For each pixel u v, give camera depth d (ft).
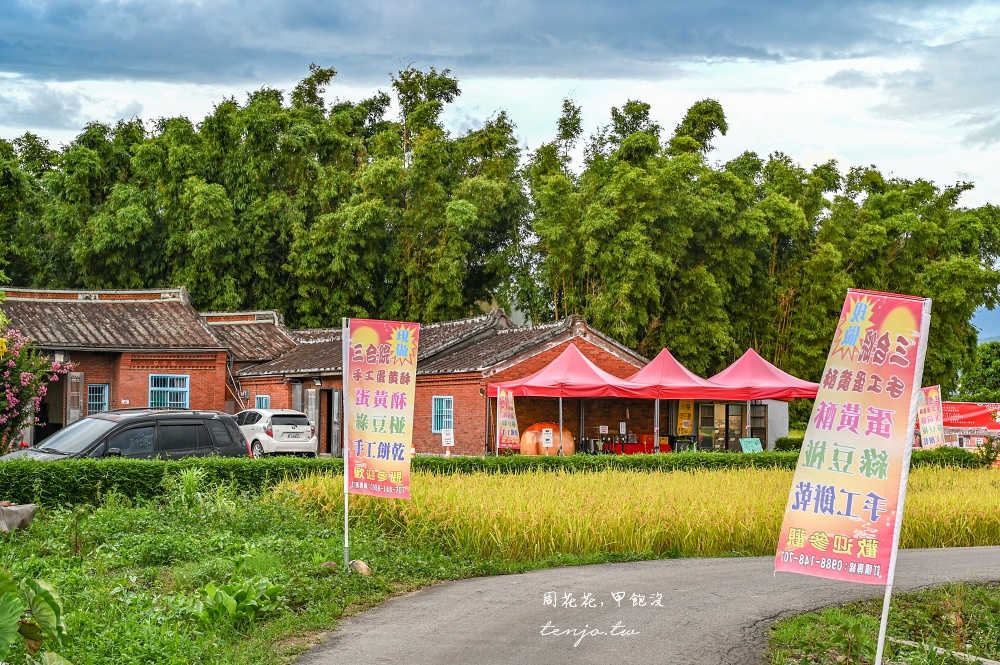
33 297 115.44
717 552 49.39
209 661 27.07
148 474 53.83
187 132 154.92
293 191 154.61
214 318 136.46
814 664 28.40
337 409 115.96
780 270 146.72
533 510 47.19
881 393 25.32
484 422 99.45
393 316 149.18
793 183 149.79
